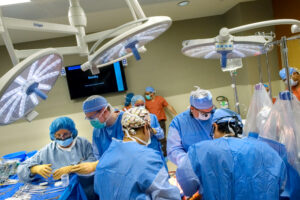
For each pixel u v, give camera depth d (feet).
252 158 3.65
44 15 10.82
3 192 5.43
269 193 3.55
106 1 11.28
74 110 15.93
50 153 6.22
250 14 13.19
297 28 4.42
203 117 5.82
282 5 12.29
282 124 4.20
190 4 12.45
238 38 3.90
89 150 6.46
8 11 10.25
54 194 5.06
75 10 3.91
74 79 15.44
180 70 15.90
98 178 3.98
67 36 15.23
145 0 11.44
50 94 15.80
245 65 13.75
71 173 5.97
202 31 15.57
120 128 6.25
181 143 6.15
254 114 5.50
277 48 13.38
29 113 3.28
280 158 3.78
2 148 15.93
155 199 3.55
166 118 15.66
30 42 15.21
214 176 3.72
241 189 3.59
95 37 3.92
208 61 15.87
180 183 4.04
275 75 13.58
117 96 15.93
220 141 3.90
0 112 2.68
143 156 3.72
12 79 2.32
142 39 3.64
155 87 15.96
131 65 15.87
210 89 15.98
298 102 4.15
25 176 5.78
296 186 3.99
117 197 3.66
